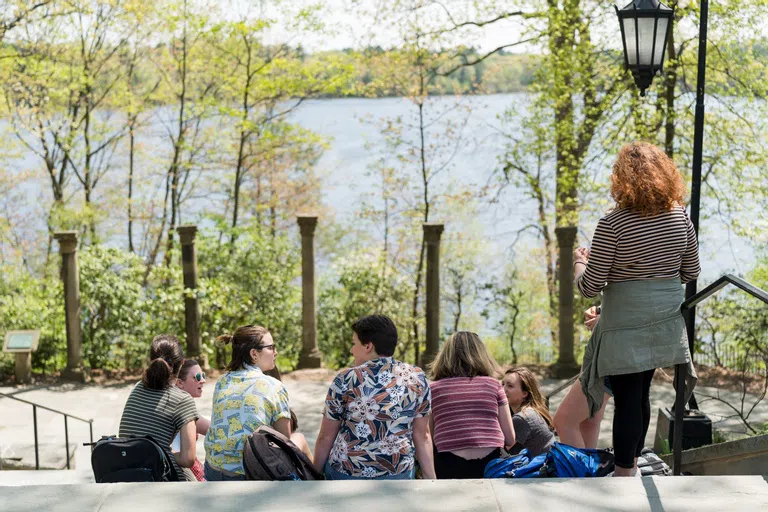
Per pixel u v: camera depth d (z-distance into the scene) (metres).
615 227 3.73
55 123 19.06
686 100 14.64
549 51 15.28
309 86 17.69
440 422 4.56
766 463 4.90
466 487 3.39
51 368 13.68
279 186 27.67
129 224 22.75
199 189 23.95
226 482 3.44
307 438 10.29
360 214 20.30
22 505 3.25
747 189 14.56
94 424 10.95
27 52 17.72
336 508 3.20
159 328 13.80
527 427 5.18
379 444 4.17
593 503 3.23
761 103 14.30
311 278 13.62
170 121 20.66
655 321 3.81
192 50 19.33
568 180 15.13
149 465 4.45
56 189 20.50
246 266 14.59
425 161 18.56
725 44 13.86
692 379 4.71
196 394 5.64
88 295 13.29
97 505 3.24
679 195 3.77
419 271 16.33
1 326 13.41
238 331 4.74
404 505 3.22
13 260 22.80
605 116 14.68
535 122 16.16
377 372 4.24
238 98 19.72
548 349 17.09
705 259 15.90
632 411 3.95
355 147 34.47
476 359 4.68
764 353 9.16
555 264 18.89
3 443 9.97
